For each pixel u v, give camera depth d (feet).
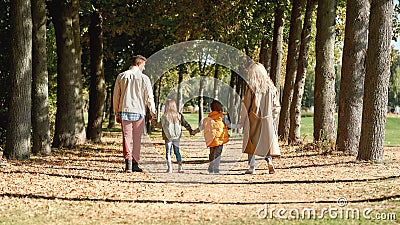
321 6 57.77
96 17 74.23
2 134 62.95
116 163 47.47
